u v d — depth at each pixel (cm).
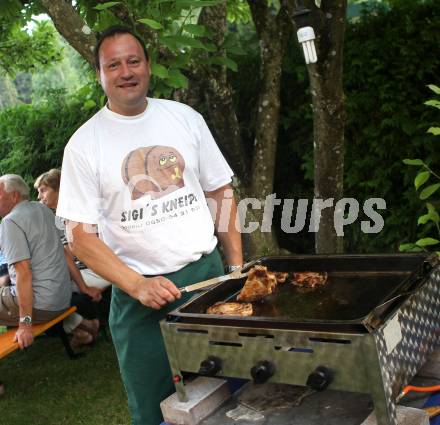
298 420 168
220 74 386
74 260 521
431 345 169
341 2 289
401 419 154
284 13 397
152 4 299
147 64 223
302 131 479
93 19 357
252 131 496
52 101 600
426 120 413
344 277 203
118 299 238
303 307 188
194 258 232
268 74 411
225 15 380
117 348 243
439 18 407
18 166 619
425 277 173
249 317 161
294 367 154
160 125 229
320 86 307
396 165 429
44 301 442
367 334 138
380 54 425
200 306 192
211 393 183
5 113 643
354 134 450
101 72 219
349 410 167
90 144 223
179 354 176
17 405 433
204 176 248
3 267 493
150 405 242
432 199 416
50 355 514
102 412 404
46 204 498
